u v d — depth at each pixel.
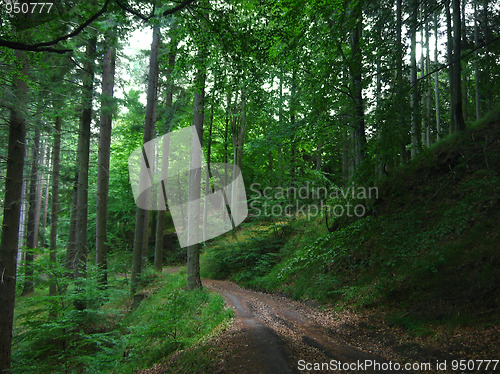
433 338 6.43
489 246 8.01
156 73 17.64
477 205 9.48
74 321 9.30
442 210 10.30
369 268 10.84
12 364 7.91
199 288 12.79
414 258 9.35
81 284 11.29
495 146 11.52
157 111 19.78
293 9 7.57
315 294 11.57
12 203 7.04
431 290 8.15
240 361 5.32
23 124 7.22
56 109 11.76
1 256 6.88
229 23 5.96
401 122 6.99
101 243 14.56
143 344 8.80
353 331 7.79
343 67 10.22
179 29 6.63
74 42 9.86
